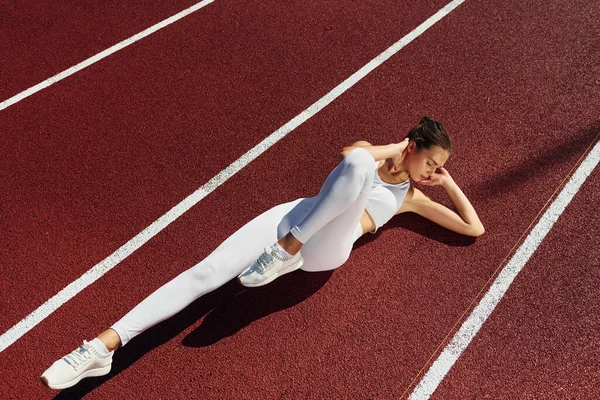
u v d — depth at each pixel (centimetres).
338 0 546
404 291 318
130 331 260
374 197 302
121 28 513
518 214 357
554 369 284
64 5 542
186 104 432
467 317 306
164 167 384
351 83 451
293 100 436
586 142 400
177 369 285
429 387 279
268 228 277
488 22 514
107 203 360
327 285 320
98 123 416
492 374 283
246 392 277
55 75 462
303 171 383
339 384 280
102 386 277
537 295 315
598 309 308
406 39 496
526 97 436
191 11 534
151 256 332
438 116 421
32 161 387
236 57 477
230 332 299
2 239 338
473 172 381
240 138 405
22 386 275
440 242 342
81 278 320
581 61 469
